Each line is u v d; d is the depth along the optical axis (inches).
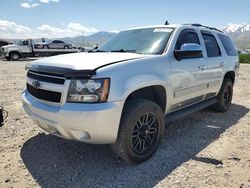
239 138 184.2
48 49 1107.3
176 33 175.2
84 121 121.8
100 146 166.1
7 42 1222.3
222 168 141.2
